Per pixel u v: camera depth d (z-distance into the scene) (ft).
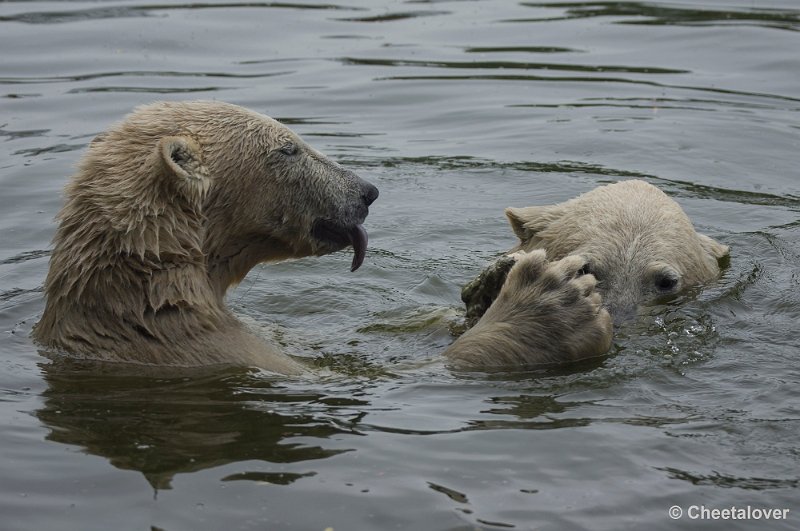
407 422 30.94
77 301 35.65
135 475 27.25
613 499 26.53
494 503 26.21
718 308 42.11
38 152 62.03
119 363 35.14
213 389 33.40
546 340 36.22
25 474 27.25
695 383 34.50
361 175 60.75
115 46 82.38
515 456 28.71
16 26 87.25
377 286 47.73
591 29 88.12
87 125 66.13
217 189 37.17
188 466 27.76
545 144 65.31
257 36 86.38
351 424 30.73
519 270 37.37
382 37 86.58
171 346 35.09
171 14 92.22
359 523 25.22
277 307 45.37
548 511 25.90
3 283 45.85
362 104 71.97
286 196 38.75
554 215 46.50
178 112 37.50
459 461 28.32
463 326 40.73
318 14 93.81
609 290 41.63
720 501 26.53
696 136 65.57
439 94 73.87
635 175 60.44
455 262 50.55
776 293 44.11
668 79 75.77
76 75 75.61
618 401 32.91
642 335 39.24
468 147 65.41
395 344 40.06
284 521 25.25
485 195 58.85
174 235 35.40
